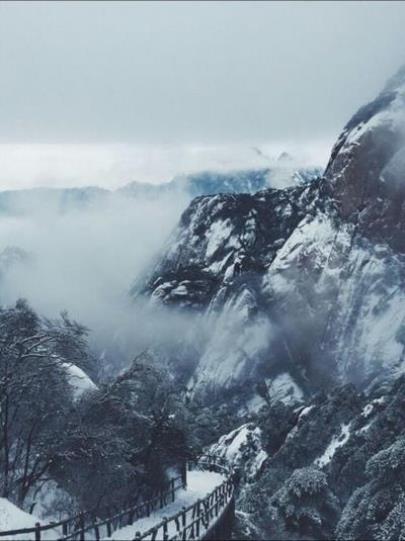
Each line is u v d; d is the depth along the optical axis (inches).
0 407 1899.6
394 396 4586.6
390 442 3944.4
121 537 1642.5
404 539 2839.6
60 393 1967.3
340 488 3902.6
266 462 4707.2
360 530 3048.7
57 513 1845.5
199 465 3088.1
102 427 1963.6
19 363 1916.8
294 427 5123.0
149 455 2149.4
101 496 1823.3
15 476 1898.4
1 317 2039.9
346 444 4224.9
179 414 2272.4
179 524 1680.6
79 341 2055.9
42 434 1927.9
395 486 3065.9
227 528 2091.5
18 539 1333.7
